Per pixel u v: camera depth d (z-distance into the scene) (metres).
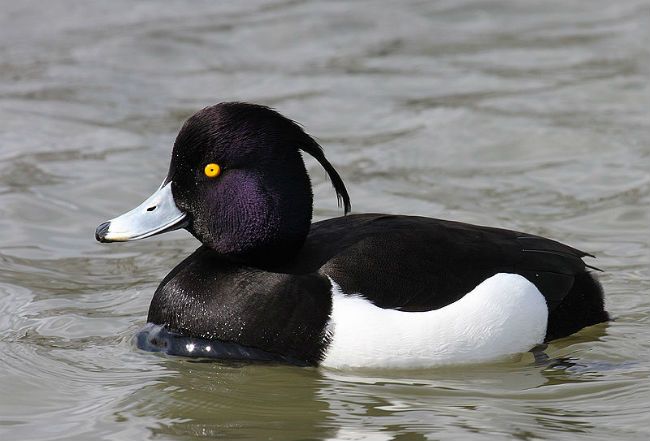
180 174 8.79
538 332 8.62
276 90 15.62
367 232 8.79
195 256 9.10
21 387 8.41
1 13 18.67
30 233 11.59
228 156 8.66
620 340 9.00
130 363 8.77
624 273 10.34
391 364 8.36
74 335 9.34
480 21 18.09
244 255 8.77
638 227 11.53
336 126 14.41
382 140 13.95
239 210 8.70
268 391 8.23
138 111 15.01
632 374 8.51
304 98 15.30
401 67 16.34
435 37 17.48
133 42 17.36
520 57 16.55
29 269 10.78
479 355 8.46
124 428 7.76
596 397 8.16
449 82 15.72
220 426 7.77
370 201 12.26
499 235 8.95
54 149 13.73
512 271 8.65
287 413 7.92
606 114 14.38
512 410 7.94
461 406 8.00
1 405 8.12
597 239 11.24
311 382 8.35
